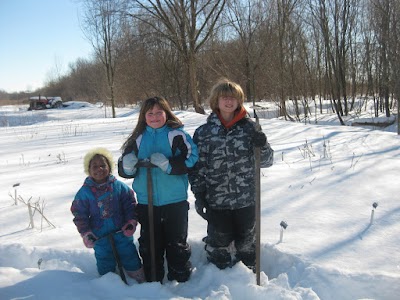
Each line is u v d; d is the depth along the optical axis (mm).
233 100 2787
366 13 18031
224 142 2836
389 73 14234
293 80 17016
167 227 2869
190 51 19031
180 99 26703
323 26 17125
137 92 30344
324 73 23719
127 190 3092
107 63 22344
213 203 2934
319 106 22719
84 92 51844
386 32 12578
